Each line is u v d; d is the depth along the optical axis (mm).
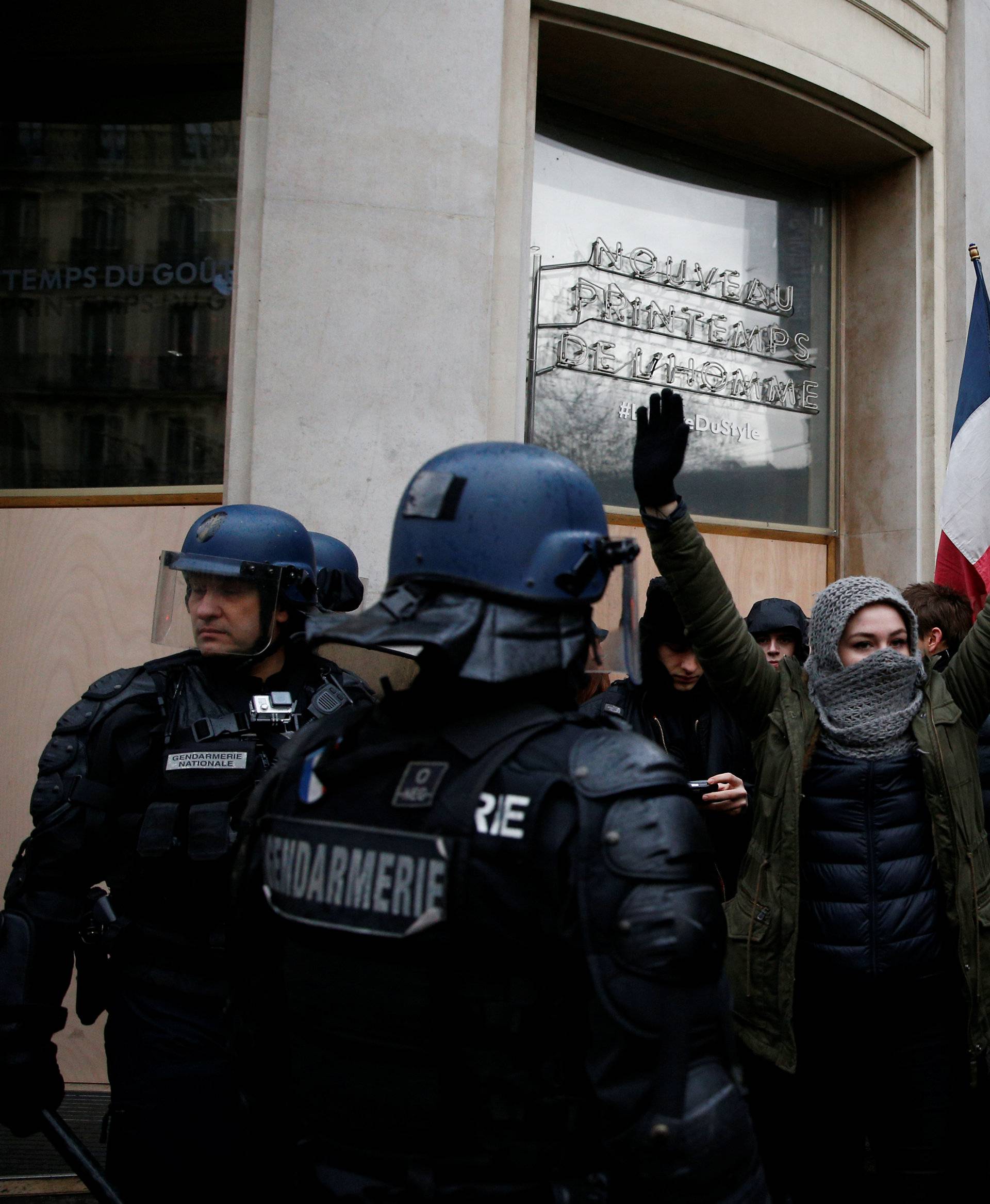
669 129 4945
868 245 5348
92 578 4160
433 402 3855
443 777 1145
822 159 5238
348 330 3816
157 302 4336
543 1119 1081
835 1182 2320
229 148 4348
